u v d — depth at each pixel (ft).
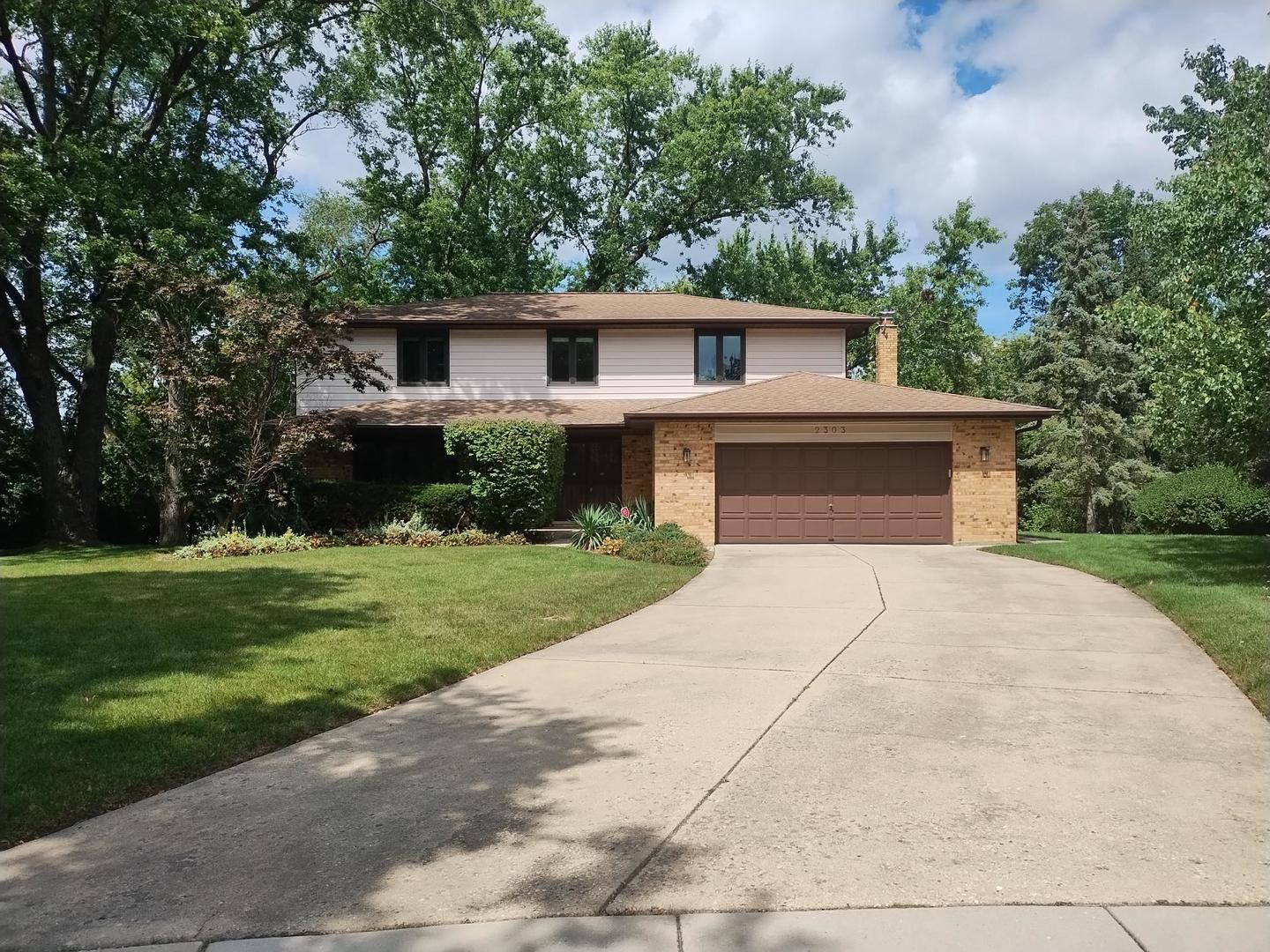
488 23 99.04
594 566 45.34
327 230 116.57
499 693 21.89
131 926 10.77
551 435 59.93
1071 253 103.86
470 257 104.53
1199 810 13.93
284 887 11.72
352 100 90.94
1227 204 37.68
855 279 129.90
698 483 62.23
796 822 13.61
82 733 17.87
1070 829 13.25
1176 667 23.72
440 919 10.83
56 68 69.51
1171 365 40.16
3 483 77.30
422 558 48.21
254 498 57.88
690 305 79.20
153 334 54.49
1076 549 51.52
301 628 28.68
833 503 62.69
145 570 43.88
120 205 61.21
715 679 22.95
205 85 73.51
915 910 10.90
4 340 67.31
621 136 119.96
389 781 15.75
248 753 17.40
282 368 57.77
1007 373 131.54
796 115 118.01
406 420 68.23
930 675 23.03
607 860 12.37
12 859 12.71
